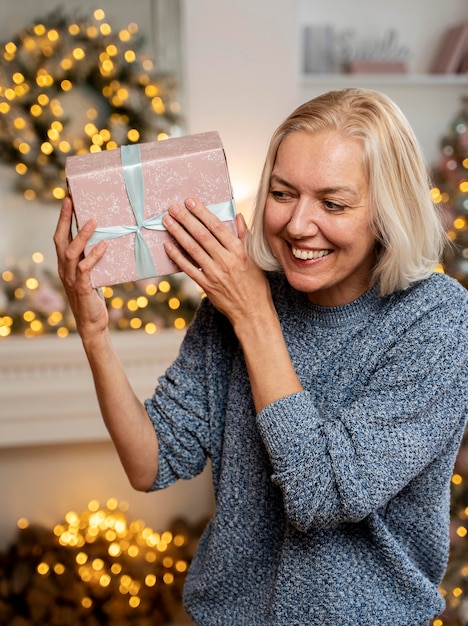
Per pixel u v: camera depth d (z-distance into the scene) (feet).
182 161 3.22
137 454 3.77
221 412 3.74
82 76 8.50
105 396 3.71
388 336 3.28
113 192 3.23
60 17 8.48
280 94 8.54
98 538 8.98
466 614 7.92
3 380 8.38
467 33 9.64
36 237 8.98
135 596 8.70
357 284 3.41
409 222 3.13
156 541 9.15
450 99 9.90
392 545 3.36
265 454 3.52
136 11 8.87
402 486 3.07
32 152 8.55
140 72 8.70
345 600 3.34
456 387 3.19
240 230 3.33
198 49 8.39
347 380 3.34
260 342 3.19
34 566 8.71
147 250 3.29
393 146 3.05
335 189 2.98
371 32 9.82
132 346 8.47
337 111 3.03
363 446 3.01
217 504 3.69
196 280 3.24
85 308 3.46
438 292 3.31
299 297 3.58
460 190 9.07
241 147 8.55
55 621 8.46
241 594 3.69
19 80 8.39
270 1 8.39
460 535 8.38
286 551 3.40
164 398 3.85
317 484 3.02
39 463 9.39
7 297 8.65
